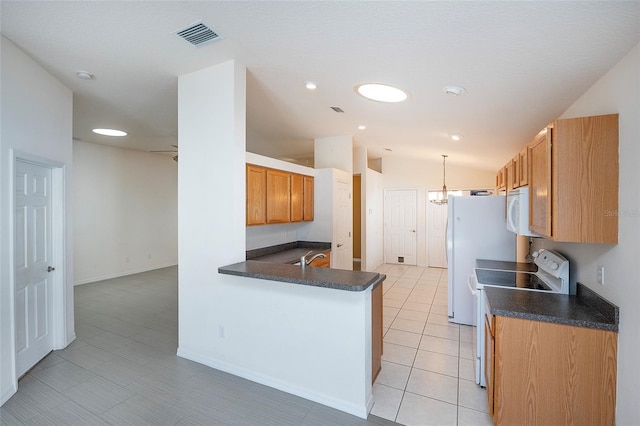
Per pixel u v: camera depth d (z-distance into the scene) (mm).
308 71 2645
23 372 2695
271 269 2557
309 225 5164
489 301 2211
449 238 4113
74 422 2125
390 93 2854
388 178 8227
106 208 6316
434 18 1658
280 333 2527
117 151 6500
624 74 1725
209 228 2865
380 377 2748
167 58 2580
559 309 2035
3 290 2328
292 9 1795
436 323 4031
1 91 2295
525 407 1957
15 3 1868
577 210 1853
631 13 1383
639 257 1591
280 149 6625
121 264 6602
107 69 2793
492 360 2080
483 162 6191
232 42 2285
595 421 1843
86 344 3330
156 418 2174
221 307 2812
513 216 2777
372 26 1828
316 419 2189
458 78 2314
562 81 2121
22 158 2566
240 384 2596
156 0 1816
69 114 3223
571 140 1863
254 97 3387
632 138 1650
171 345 3320
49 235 3076
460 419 2205
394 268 7652
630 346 1666
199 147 2883
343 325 2283
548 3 1405
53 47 2410
